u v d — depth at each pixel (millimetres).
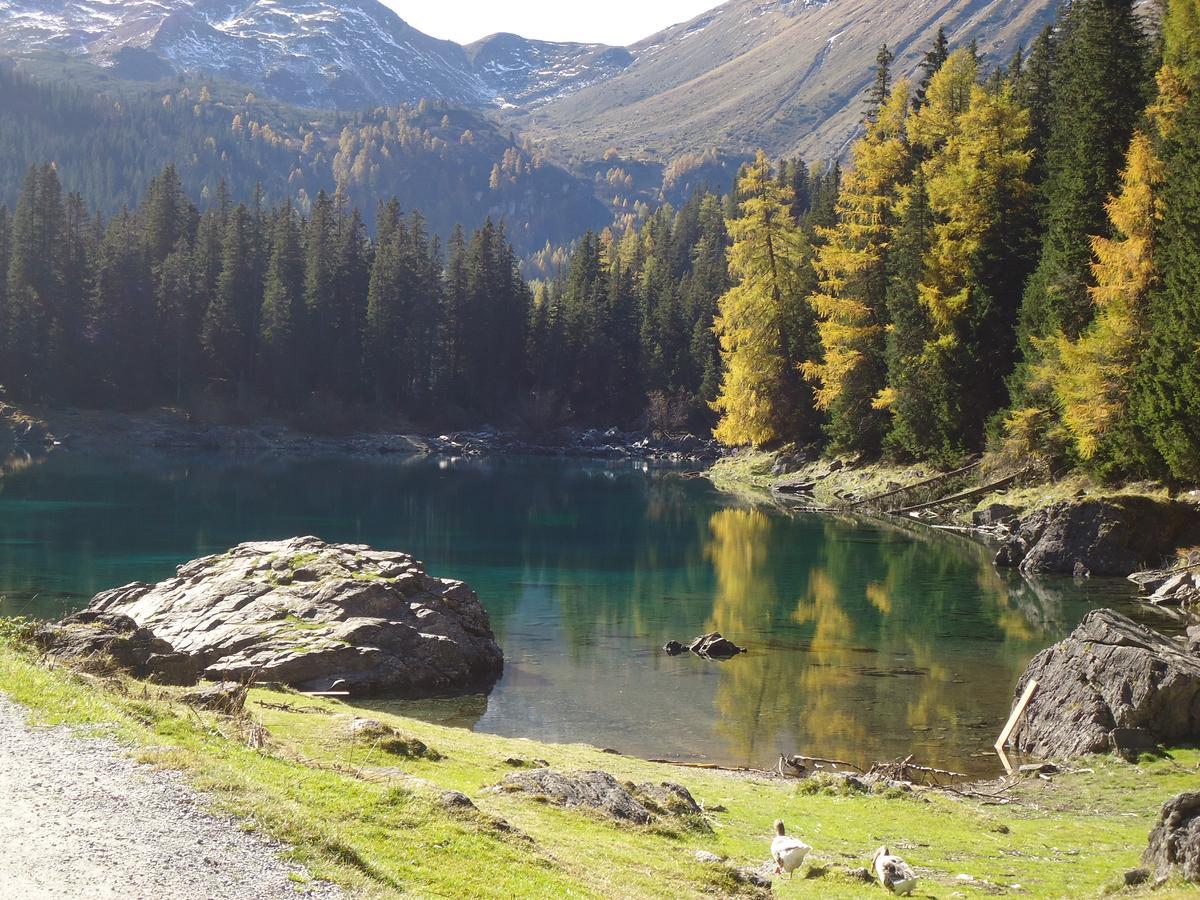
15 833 11359
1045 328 65438
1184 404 50781
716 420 138625
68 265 128125
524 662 35938
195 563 39531
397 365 139250
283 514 71438
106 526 63125
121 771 13500
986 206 73938
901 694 31922
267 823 12484
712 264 148875
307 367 135000
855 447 88312
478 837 14266
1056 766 25094
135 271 129875
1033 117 81875
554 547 60812
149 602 37469
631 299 150875
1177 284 52375
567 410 145125
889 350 78375
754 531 67812
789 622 41812
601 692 32406
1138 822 21094
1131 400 54812
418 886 12125
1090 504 52219
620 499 87438
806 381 93250
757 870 16766
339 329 138500
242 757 15797
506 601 45719
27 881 10250
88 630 23906
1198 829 15773
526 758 22094
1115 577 50750
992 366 73938
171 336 130750
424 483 97875
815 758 26312
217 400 130375
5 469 94562
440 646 33750
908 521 72125
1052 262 65375
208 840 11805
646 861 15602
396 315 138750
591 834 16781
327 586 35875
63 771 13305
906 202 77188
